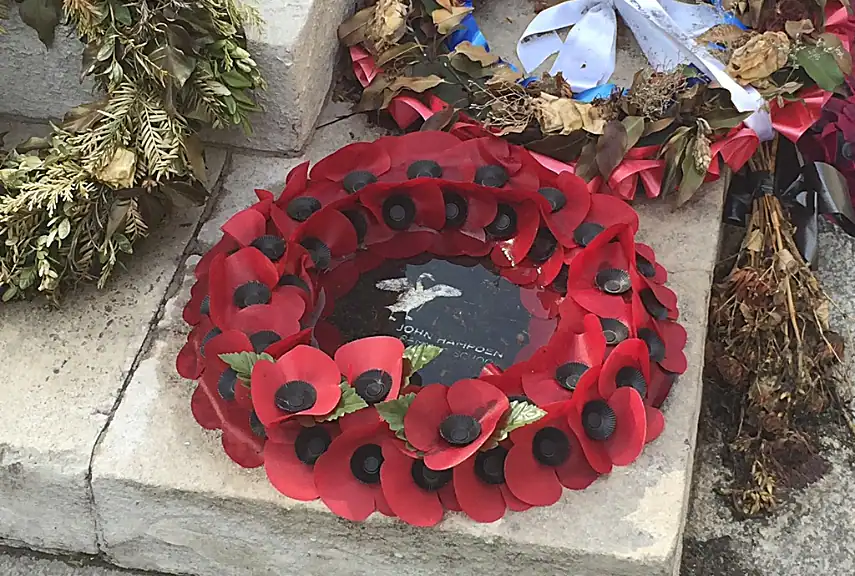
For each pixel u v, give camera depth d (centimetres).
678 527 128
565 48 188
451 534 128
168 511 138
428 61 177
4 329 151
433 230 157
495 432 123
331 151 179
